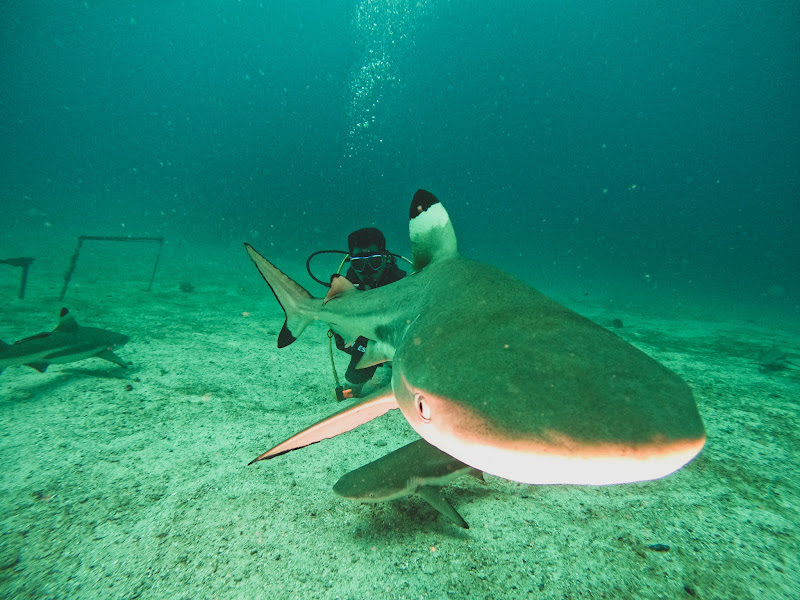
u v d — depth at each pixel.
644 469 0.88
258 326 7.40
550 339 1.25
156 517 2.41
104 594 1.91
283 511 2.49
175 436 3.37
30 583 1.95
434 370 1.26
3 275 10.45
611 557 2.15
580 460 0.90
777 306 21.28
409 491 2.33
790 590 1.97
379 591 1.95
